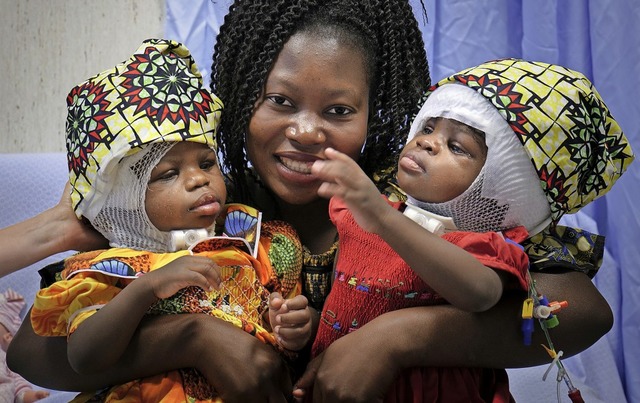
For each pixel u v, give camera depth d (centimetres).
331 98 119
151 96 115
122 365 111
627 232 178
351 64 121
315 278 127
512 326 112
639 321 179
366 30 124
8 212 173
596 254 122
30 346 117
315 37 120
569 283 117
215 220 123
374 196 97
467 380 113
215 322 112
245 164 133
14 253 119
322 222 132
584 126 115
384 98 131
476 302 102
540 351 113
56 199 176
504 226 117
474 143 113
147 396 112
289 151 120
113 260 113
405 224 99
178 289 105
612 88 177
